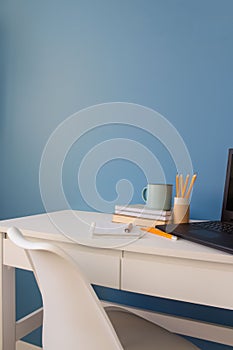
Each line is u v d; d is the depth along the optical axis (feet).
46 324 3.40
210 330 4.83
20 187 6.64
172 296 3.61
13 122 6.70
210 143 5.06
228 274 3.36
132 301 5.72
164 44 5.34
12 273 4.86
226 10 4.88
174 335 4.10
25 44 6.52
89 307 2.87
